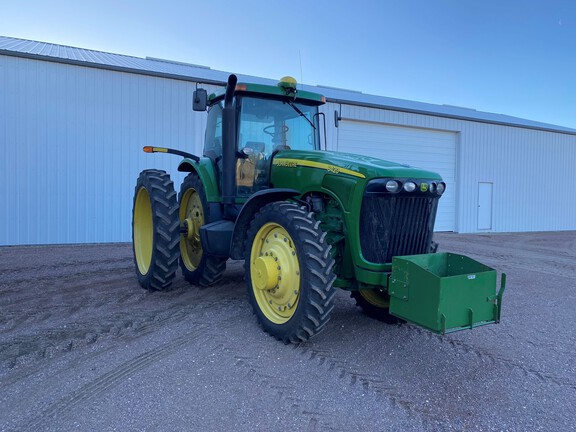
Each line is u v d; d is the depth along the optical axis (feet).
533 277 24.11
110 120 31.81
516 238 46.11
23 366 10.61
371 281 11.68
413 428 8.61
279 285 12.19
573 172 59.47
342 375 10.63
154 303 15.92
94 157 31.53
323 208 13.12
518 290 20.71
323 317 11.34
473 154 50.31
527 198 55.21
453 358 12.03
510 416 9.16
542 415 9.25
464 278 10.09
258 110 15.61
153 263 16.70
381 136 44.60
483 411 9.33
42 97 29.91
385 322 14.42
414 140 46.78
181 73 35.42
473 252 33.94
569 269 27.22
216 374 10.38
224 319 14.20
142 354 11.40
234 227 13.74
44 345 11.84
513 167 53.62
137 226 18.95
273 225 12.63
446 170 49.26
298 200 13.15
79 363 10.81
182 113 33.91
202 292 17.48
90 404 8.95
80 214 31.30
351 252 12.12
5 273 20.72
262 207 13.02
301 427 8.43
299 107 16.38
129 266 22.77
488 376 11.03
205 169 16.65
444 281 9.80
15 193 29.55
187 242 19.11
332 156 13.29
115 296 16.72
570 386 10.62
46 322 13.69
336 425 8.55
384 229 11.86
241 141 15.31
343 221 12.34
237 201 15.19
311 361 11.28
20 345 11.82
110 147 31.94
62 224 30.83
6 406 8.83
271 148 15.78
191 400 9.20
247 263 13.30
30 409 8.73
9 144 29.25
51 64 30.01
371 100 47.34
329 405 9.27
